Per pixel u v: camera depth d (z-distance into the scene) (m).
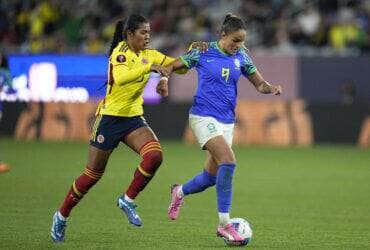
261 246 32.59
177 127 85.56
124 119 31.73
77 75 87.44
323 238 34.72
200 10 102.75
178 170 61.78
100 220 38.97
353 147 81.25
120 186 52.56
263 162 68.25
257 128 84.62
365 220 40.06
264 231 36.53
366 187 53.44
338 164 67.06
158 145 31.83
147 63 31.64
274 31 96.81
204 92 32.78
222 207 32.34
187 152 75.38
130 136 31.91
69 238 33.84
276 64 86.69
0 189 49.91
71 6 106.31
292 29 95.50
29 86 88.75
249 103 85.38
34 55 88.75
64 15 104.94
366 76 85.00
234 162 32.31
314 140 83.31
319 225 38.41
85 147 78.81
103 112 31.77
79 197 32.19
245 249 31.88
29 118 88.38
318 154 75.06
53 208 42.62
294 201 46.88
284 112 84.19
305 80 86.12
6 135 88.94
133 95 31.55
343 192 50.91
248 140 84.88
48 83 88.38
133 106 31.83
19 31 105.06
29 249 31.16
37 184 52.44
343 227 37.81
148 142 31.70
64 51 100.44
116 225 37.56
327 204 45.75
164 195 48.78
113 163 66.38
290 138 83.69
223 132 32.81
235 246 32.44
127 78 30.33
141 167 31.61
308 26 96.75
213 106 32.66
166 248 31.84
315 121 83.31
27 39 104.44
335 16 97.44
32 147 78.31
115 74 30.64
